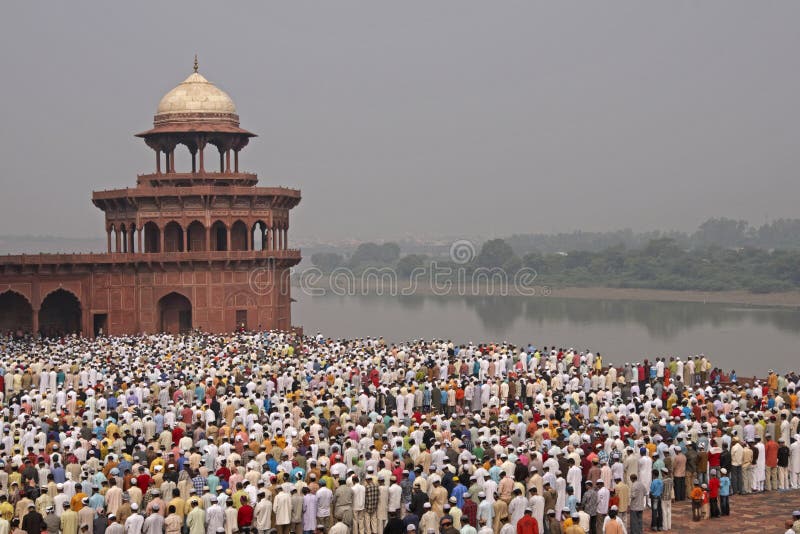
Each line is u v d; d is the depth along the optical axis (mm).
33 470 62312
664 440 72125
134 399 90375
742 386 105438
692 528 64375
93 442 69812
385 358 112312
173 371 102750
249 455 66875
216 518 57031
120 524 55594
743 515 67312
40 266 157125
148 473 63031
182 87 176375
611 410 83750
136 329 165875
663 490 63375
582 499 60781
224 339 137000
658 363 109688
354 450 68250
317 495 59844
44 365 105000
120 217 171125
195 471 65312
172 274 166000
